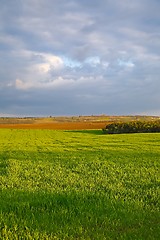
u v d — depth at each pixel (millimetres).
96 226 8539
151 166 21969
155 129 92438
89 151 34250
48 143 50625
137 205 10539
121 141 52875
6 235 7676
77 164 22719
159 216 9391
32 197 11266
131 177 17109
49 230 8133
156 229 8266
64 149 37438
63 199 10820
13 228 8141
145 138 60438
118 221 8859
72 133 92688
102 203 10562
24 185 14375
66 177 16875
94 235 7859
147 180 16094
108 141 53531
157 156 28922
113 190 13078
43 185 14453
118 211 9648
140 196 12062
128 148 38156
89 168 20781
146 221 8922
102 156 28828
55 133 92000
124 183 15188
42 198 11117
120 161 24875
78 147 40656
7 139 65188
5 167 21422
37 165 22000
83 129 117688
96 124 141625
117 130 93500
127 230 8320
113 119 171000
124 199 11453
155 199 11562
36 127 132000
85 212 9492
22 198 11148
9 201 10672
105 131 95188
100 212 9586
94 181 15609
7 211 9586
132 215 9328
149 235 7844
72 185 14422
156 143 46906
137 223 8781
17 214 9312
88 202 10703
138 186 14391
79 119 181375
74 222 8688
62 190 12828
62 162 24016
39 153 32219
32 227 8281
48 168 20547
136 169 20359
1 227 8234
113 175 17812
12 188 13445
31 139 64188
